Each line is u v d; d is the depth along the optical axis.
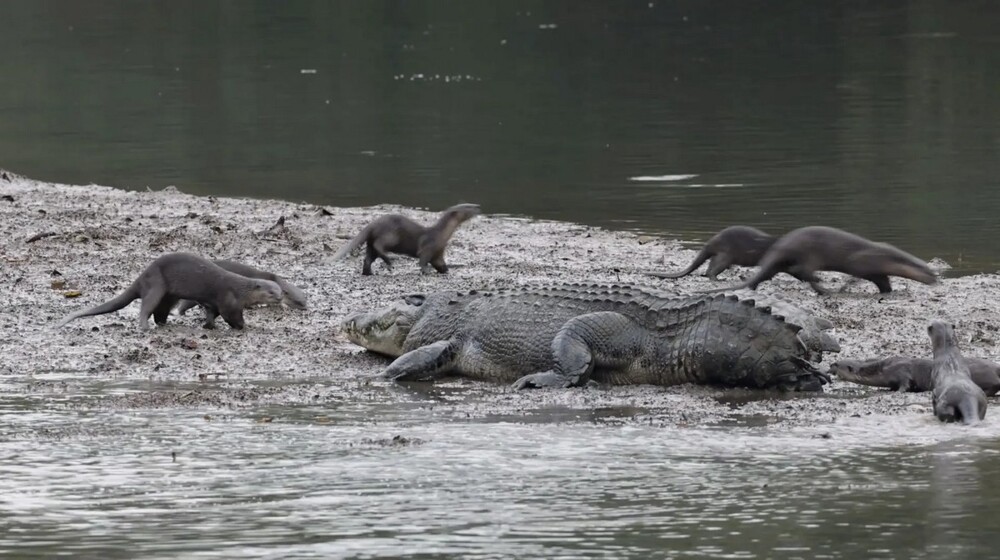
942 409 32.03
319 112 102.44
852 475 27.48
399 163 80.75
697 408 33.59
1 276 47.50
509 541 23.61
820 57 127.25
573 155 82.62
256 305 43.53
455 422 32.16
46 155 83.50
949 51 127.56
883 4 161.25
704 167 77.94
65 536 23.94
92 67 127.00
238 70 126.06
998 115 95.38
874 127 91.06
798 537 23.72
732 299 36.00
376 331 39.28
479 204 67.75
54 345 39.56
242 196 70.50
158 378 36.53
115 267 49.22
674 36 144.25
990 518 24.66
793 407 33.66
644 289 37.41
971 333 41.03
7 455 29.05
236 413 32.88
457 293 38.97
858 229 60.16
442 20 161.62
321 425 31.75
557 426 31.72
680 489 26.62
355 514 25.11
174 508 25.50
